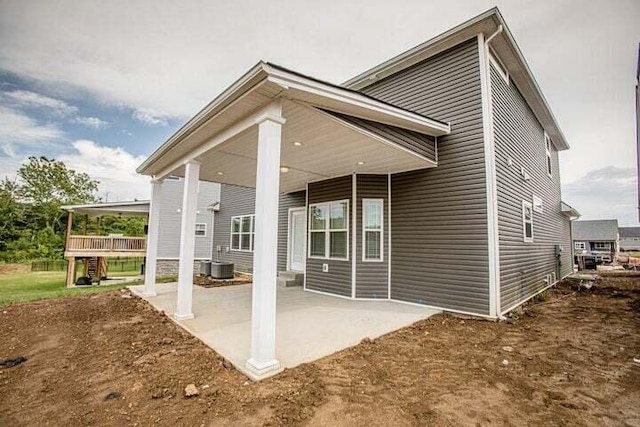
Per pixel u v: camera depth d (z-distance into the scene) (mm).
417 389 2859
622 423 2371
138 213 14141
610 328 5031
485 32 5891
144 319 5441
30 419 2443
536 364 3508
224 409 2506
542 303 7262
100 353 3844
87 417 2449
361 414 2432
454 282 5910
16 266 20297
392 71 7324
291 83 3252
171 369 3301
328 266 7766
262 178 3387
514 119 7348
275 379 3016
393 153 5629
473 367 3389
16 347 4145
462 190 5938
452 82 6285
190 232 5438
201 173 7676
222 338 4180
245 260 13508
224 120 4156
